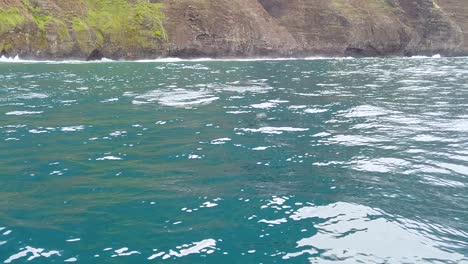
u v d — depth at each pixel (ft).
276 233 10.18
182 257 9.00
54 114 25.16
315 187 13.41
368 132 21.36
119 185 13.47
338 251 9.34
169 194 12.68
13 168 15.06
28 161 15.89
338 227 10.53
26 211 11.41
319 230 10.34
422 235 10.16
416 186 13.62
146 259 8.91
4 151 17.19
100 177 14.21
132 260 8.86
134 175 14.46
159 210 11.51
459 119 24.95
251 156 16.79
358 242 9.75
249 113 26.05
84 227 10.44
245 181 13.91
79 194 12.67
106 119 23.84
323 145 18.66
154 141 19.01
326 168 15.42
